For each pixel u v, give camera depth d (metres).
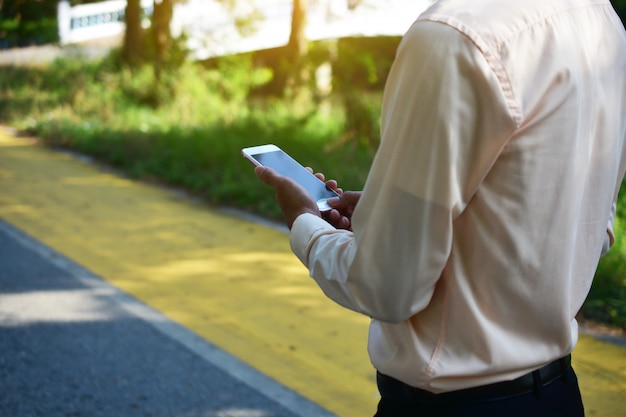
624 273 5.11
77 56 17.47
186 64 14.42
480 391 1.49
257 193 7.78
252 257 6.12
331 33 15.18
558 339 1.50
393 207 1.37
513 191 1.38
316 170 8.46
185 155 9.48
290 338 4.54
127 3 15.40
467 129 1.33
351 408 3.70
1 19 21.97
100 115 12.52
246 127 11.14
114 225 7.05
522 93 1.35
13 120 12.62
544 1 1.41
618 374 3.94
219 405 3.73
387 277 1.39
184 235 6.75
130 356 4.27
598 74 1.49
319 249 1.52
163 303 5.11
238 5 16.08
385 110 1.46
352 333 4.61
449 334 1.46
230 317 4.87
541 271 1.43
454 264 1.44
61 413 3.63
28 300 5.11
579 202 1.46
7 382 3.93
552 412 1.55
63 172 9.34
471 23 1.33
